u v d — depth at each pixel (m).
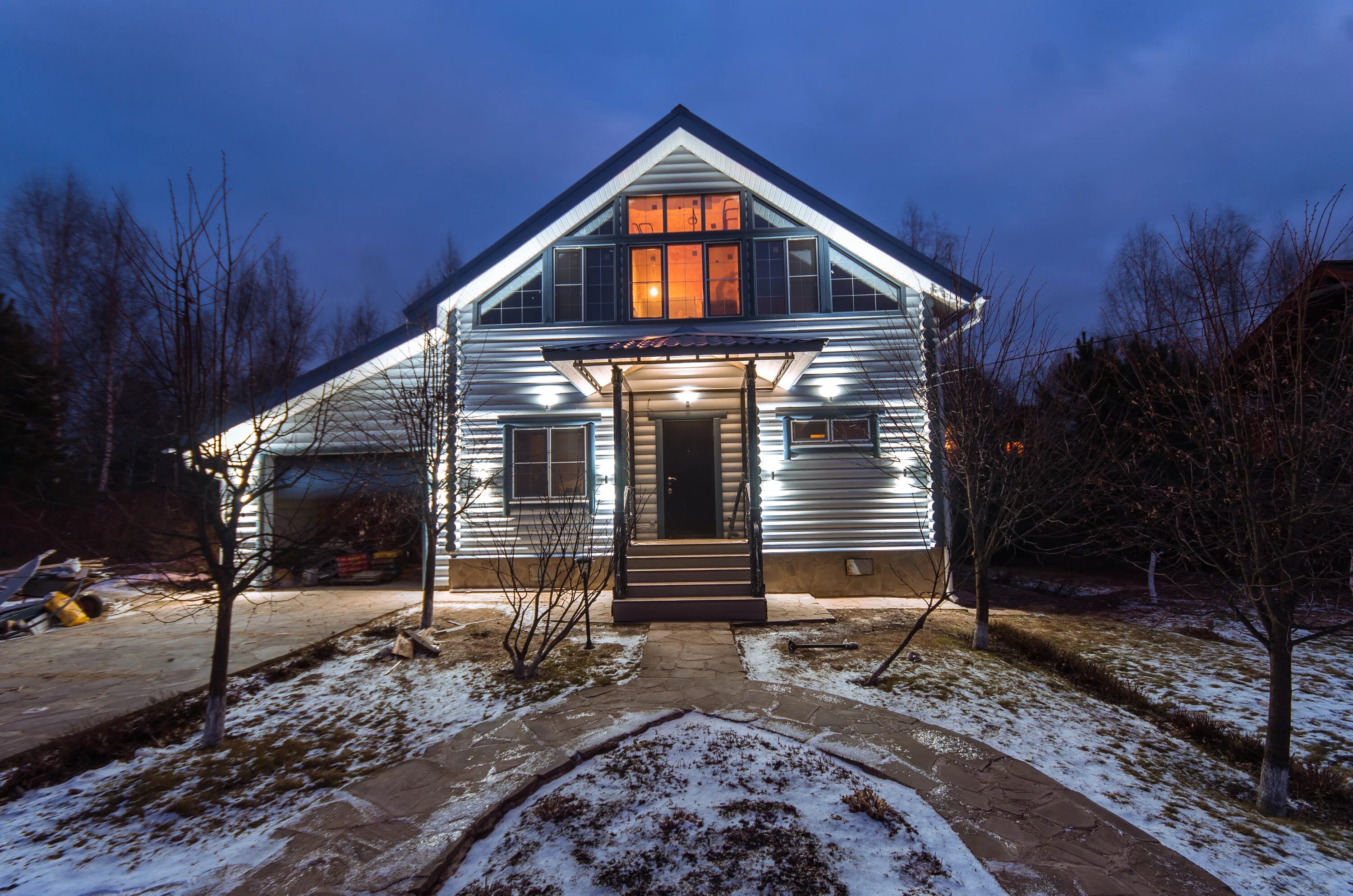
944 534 10.73
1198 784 4.46
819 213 11.16
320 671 6.90
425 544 8.73
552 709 5.54
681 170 11.72
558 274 11.69
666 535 11.32
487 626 8.59
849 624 8.62
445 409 9.31
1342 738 5.18
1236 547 4.38
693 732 5.01
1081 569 14.18
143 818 4.03
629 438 11.43
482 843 3.64
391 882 3.20
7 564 13.11
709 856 3.37
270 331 6.57
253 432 5.63
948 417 8.10
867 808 3.79
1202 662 7.22
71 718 5.46
